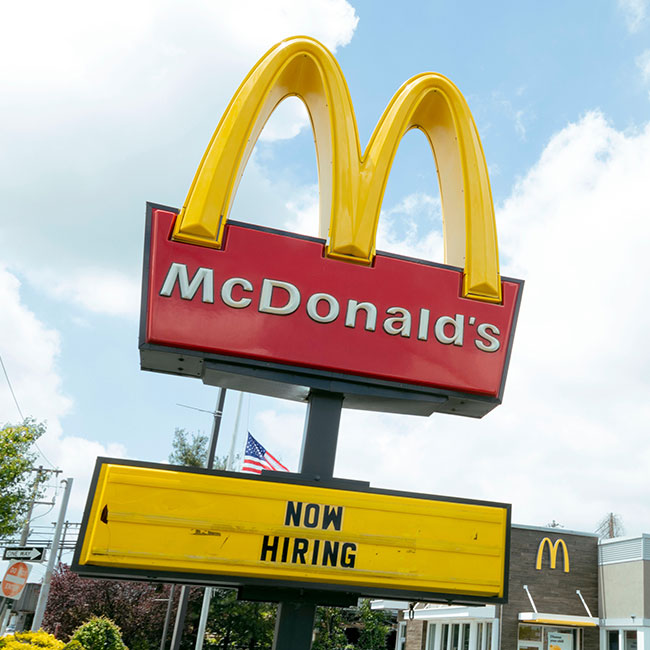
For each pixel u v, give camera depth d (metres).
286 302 9.73
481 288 10.45
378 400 10.06
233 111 10.24
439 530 9.18
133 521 8.35
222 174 9.89
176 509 8.51
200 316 9.41
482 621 28.02
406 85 11.52
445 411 10.71
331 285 9.95
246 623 39.12
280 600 8.89
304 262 9.95
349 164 10.44
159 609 37.28
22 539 28.48
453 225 11.29
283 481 8.96
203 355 9.35
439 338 10.12
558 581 27.48
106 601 36.06
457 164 11.31
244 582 8.49
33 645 17.52
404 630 36.56
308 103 11.62
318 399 9.84
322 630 41.94
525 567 27.38
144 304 9.32
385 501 9.14
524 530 27.89
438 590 8.96
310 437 9.66
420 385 9.97
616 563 27.03
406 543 9.02
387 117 11.16
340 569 8.74
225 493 8.70
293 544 8.72
